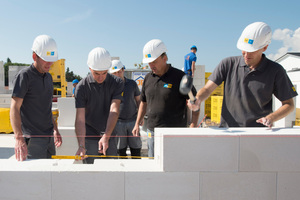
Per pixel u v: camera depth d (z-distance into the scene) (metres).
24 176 1.72
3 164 1.86
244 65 2.14
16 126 2.20
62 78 8.12
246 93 2.16
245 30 2.03
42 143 2.61
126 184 1.72
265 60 2.10
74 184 1.73
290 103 2.11
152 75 2.79
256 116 2.18
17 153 2.09
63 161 1.99
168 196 1.73
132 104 3.97
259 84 2.11
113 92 2.77
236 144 1.71
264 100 2.15
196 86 7.91
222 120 2.32
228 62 2.25
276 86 2.12
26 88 2.40
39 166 1.82
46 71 2.53
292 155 1.72
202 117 8.16
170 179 1.72
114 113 2.66
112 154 2.89
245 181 1.73
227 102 2.27
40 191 1.73
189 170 1.71
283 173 1.73
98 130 2.86
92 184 1.73
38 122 2.61
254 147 1.71
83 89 2.67
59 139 2.95
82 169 1.75
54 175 1.72
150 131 2.77
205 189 1.73
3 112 6.80
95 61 2.50
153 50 2.59
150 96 2.75
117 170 1.73
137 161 1.95
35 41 2.43
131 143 3.99
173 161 1.71
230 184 1.73
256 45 1.95
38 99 2.54
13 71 8.73
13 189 1.73
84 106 2.71
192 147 1.70
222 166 1.72
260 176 1.73
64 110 5.16
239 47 2.03
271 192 1.74
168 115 2.66
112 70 3.86
